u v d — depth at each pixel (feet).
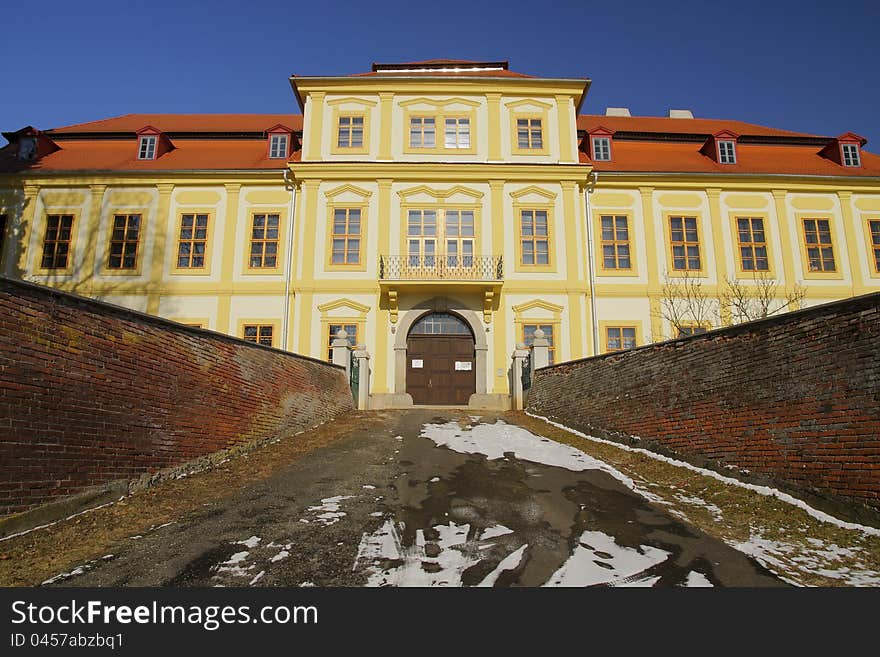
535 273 69.77
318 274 69.10
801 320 23.08
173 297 69.46
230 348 32.45
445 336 69.15
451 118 74.43
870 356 19.65
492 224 70.64
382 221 70.23
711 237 72.59
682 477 27.71
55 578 15.53
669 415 31.71
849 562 17.17
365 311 68.18
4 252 70.13
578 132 80.59
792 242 72.59
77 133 80.07
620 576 16.31
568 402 44.55
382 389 66.54
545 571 16.61
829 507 20.72
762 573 16.52
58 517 19.08
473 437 39.34
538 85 74.95
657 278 71.36
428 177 71.46
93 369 21.39
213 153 78.59
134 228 71.26
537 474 28.78
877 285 71.67
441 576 16.19
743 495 23.97
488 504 23.52
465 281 66.54
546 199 71.72
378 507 22.82
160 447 25.27
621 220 73.10
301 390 42.19
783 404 23.62
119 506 21.45
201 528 19.84
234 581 15.71
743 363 26.37
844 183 74.02
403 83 74.43
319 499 23.82
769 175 72.95
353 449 34.86
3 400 17.35
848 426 20.31
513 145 73.87
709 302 70.59
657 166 76.74
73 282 69.41
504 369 67.31
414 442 37.40
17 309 18.11
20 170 72.08
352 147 73.36
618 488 26.17
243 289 69.67
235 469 28.89
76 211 71.36
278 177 72.18
